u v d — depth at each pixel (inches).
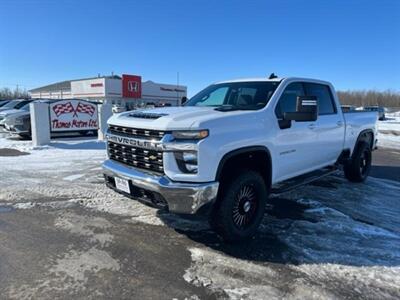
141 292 110.6
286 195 226.1
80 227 162.1
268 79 189.0
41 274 120.0
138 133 142.8
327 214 189.6
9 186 231.6
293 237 157.3
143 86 2320.4
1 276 118.1
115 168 151.8
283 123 169.0
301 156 186.2
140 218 174.6
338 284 118.3
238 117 146.4
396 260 137.2
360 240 155.8
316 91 207.8
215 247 144.6
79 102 513.7
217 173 134.4
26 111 506.0
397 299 109.9
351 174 261.9
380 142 598.5
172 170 131.6
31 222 167.8
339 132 223.9
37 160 332.2
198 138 129.6
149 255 135.8
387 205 210.2
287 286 116.1
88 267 125.3
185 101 224.2
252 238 154.9
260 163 163.9
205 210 132.6
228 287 114.6
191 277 120.2
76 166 304.5
